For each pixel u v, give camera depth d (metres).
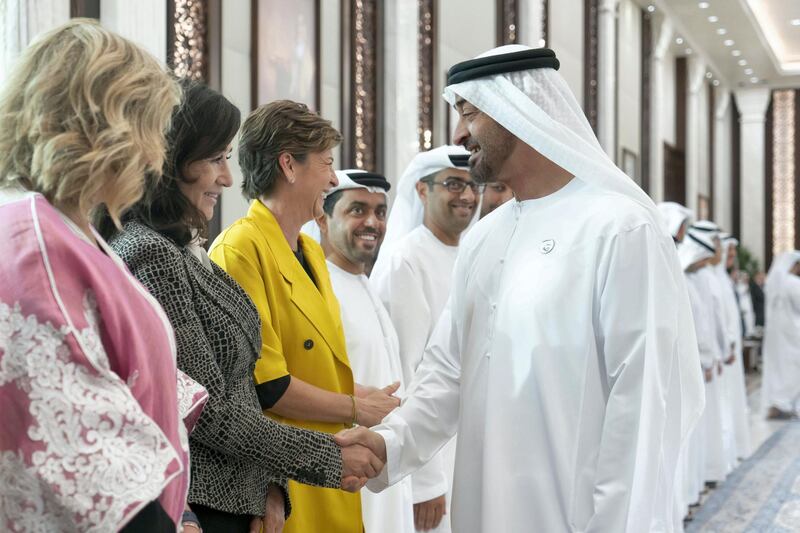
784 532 5.27
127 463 1.17
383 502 2.82
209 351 1.77
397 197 3.80
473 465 2.23
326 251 3.26
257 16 5.57
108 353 1.25
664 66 16.89
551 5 10.57
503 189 3.95
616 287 2.03
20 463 1.14
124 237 1.76
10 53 3.55
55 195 1.26
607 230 2.07
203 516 1.83
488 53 2.28
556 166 2.26
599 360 2.09
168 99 1.33
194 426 1.66
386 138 6.96
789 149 20.83
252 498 1.92
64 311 1.18
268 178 2.31
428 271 3.49
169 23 4.82
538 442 2.09
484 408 2.22
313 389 2.22
